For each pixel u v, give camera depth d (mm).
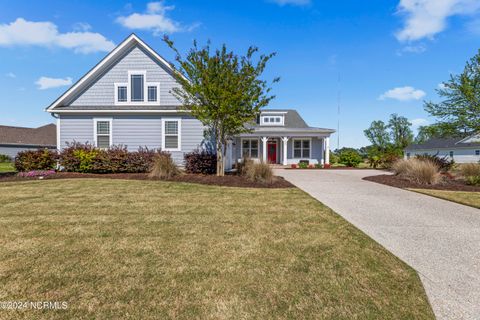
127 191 7156
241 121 8969
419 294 2361
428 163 9922
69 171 11117
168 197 6477
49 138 35938
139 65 12625
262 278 2592
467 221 4766
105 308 2086
